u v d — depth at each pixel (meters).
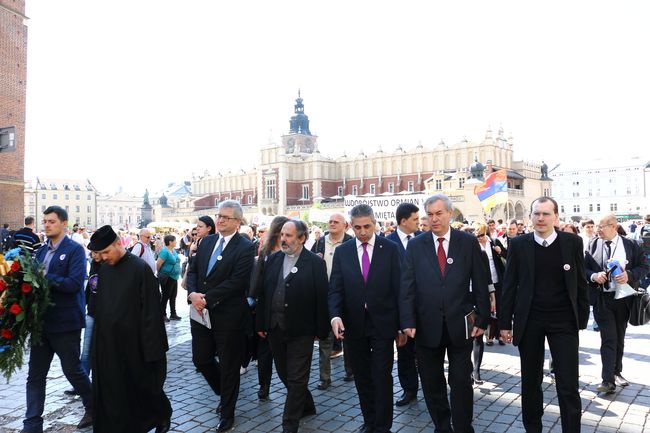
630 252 7.82
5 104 27.77
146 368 5.54
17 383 8.41
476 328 5.61
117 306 5.39
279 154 86.25
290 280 6.28
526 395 5.81
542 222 5.64
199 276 6.79
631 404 7.04
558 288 5.64
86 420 6.53
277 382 8.50
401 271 6.27
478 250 5.83
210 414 6.92
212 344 6.82
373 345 6.05
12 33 28.22
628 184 91.06
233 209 6.73
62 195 124.25
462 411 5.50
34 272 5.96
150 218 105.81
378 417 5.85
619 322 7.70
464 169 71.94
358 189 85.12
